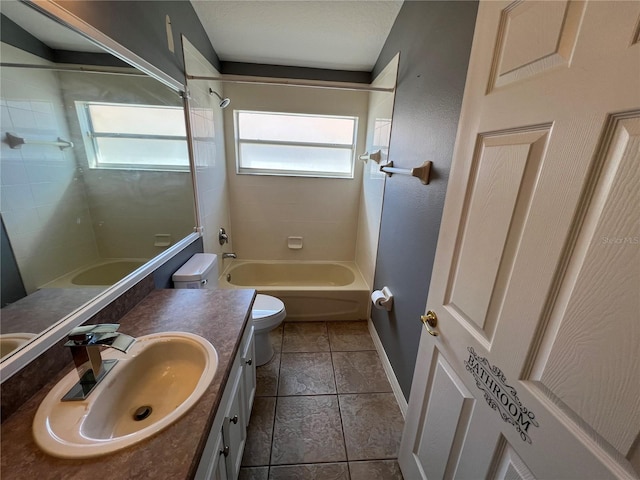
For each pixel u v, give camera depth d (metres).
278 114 2.79
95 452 0.59
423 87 1.42
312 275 3.20
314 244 3.19
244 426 1.26
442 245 0.95
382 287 2.12
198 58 1.95
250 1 1.76
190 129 1.81
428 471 1.04
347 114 2.77
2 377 0.66
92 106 1.15
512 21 0.64
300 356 2.12
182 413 0.69
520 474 0.62
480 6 0.76
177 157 1.73
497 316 0.68
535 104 0.57
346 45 2.23
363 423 1.57
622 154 0.41
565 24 0.51
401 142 1.74
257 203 3.00
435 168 1.25
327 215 3.10
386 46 2.11
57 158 1.01
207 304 1.25
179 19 1.66
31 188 0.92
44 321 0.84
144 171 1.44
